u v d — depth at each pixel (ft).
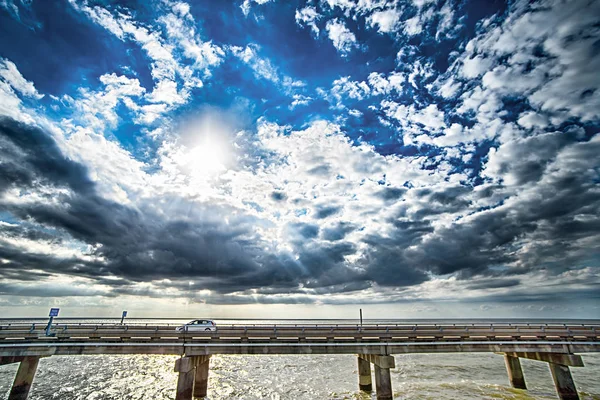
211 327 107.34
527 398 94.43
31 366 78.38
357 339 86.48
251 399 96.89
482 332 100.37
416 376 134.21
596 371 153.79
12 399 74.64
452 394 99.45
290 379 131.34
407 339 88.74
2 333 82.79
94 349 78.59
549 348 92.07
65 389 107.76
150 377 134.72
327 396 98.63
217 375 140.77
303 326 101.91
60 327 91.86
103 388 111.14
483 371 147.64
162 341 80.69
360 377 100.78
